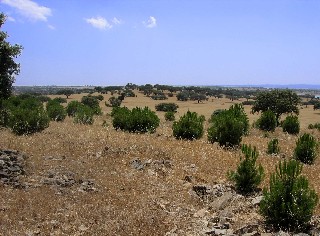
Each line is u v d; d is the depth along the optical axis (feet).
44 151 46.70
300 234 24.90
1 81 74.84
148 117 77.77
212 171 43.52
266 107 174.09
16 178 35.42
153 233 26.02
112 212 29.66
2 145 47.80
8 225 26.32
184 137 68.74
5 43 73.36
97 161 44.39
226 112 81.41
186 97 427.74
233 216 29.53
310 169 48.65
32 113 65.00
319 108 365.61
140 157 47.62
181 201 33.27
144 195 34.17
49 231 25.73
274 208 27.30
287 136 92.12
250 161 36.73
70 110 134.41
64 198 32.27
